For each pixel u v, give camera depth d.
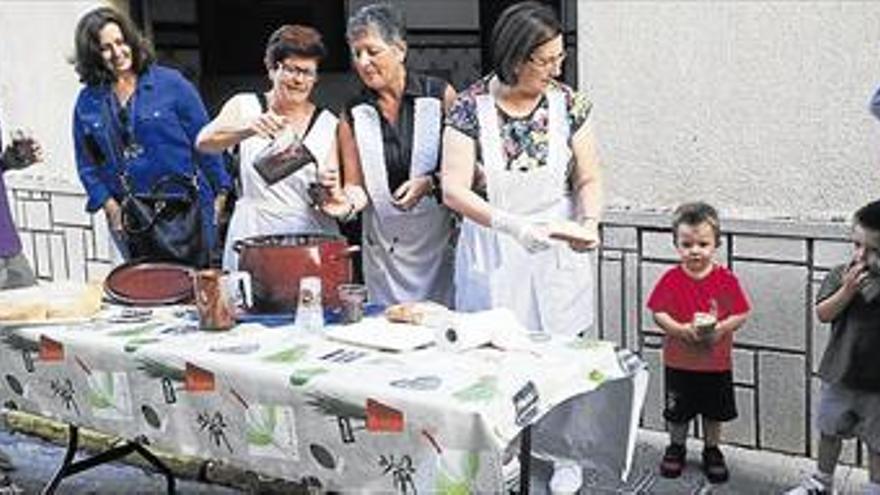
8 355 2.99
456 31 5.09
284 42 3.26
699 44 3.66
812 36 3.45
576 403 2.75
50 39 5.25
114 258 4.65
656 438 3.95
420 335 2.64
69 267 5.39
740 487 3.59
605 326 4.00
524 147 3.05
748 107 3.61
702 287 3.53
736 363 3.77
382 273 3.43
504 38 2.93
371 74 3.21
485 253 3.13
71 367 2.83
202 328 2.81
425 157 3.28
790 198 3.58
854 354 3.13
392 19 3.21
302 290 2.77
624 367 2.59
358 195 3.30
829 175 3.50
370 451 2.32
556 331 3.16
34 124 5.41
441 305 3.28
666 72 3.74
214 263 4.03
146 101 3.89
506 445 2.21
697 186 3.75
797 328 3.62
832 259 3.49
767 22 3.52
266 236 3.15
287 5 5.63
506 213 2.98
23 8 5.32
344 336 2.66
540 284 3.13
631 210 3.88
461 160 3.07
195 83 5.84
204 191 4.00
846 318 3.15
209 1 5.76
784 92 3.53
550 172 3.05
